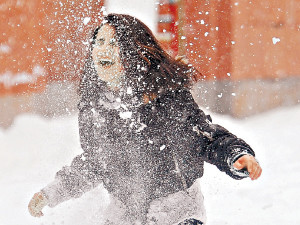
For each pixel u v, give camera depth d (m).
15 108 23.78
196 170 7.03
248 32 28.38
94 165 7.30
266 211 11.71
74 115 21.50
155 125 6.94
